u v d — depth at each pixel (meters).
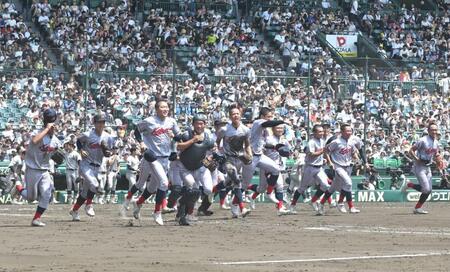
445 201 45.81
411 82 48.06
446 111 48.44
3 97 42.78
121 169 42.72
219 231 23.73
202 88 44.41
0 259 16.98
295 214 32.06
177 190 25.73
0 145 41.78
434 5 68.94
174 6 60.12
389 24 65.44
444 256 17.91
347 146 32.56
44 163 24.98
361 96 46.75
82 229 24.08
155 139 25.17
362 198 44.69
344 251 18.89
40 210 25.00
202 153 25.64
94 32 54.97
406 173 46.19
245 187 29.72
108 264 16.14
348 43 61.53
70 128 41.91
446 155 47.16
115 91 43.03
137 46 55.41
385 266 16.23
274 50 58.84
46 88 42.91
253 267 15.85
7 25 53.66
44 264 16.17
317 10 63.41
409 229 25.22
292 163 43.09
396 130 46.88
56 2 56.91
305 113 45.56
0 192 40.62
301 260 17.02
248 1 62.47
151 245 19.92
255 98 45.09
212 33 58.25
